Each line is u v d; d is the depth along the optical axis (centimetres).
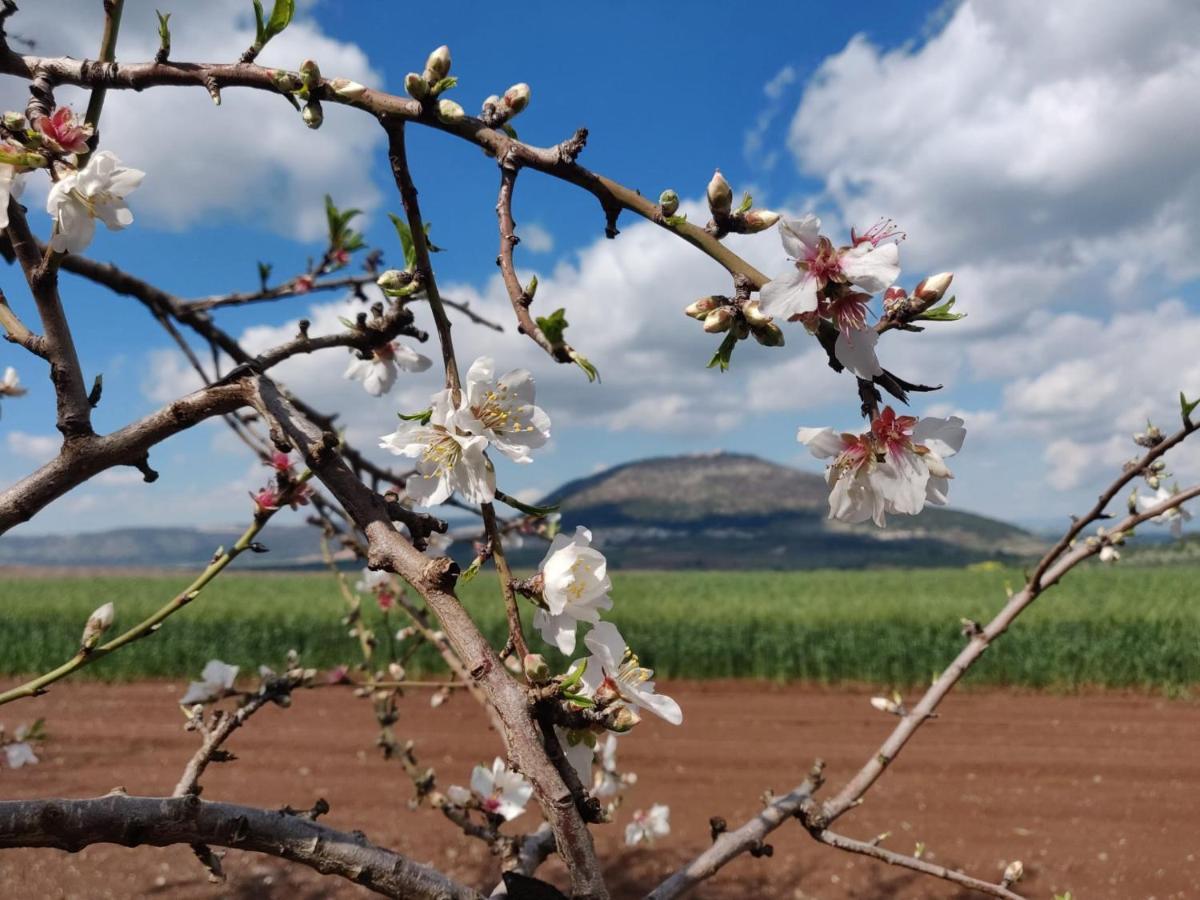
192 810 28
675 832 142
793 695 302
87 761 184
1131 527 52
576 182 28
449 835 136
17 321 31
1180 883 121
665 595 594
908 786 169
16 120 30
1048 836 141
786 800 47
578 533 28
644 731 224
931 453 31
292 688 44
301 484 40
